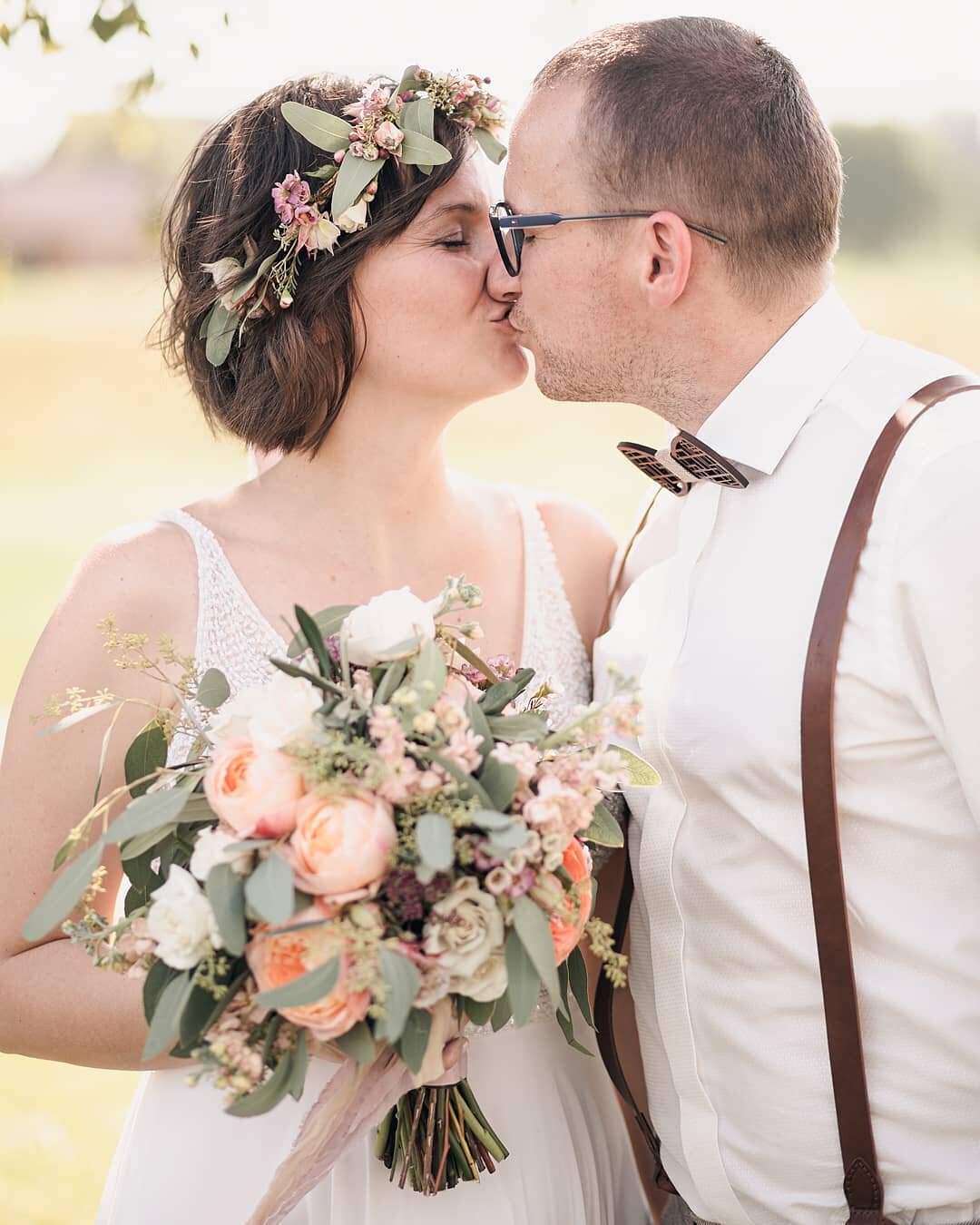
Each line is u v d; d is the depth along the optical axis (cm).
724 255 196
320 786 147
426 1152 185
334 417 216
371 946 144
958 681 175
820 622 183
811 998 186
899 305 1862
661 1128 205
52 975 192
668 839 196
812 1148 187
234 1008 151
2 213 3041
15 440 1841
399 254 208
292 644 165
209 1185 196
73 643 198
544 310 207
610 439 1622
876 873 185
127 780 174
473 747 151
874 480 184
